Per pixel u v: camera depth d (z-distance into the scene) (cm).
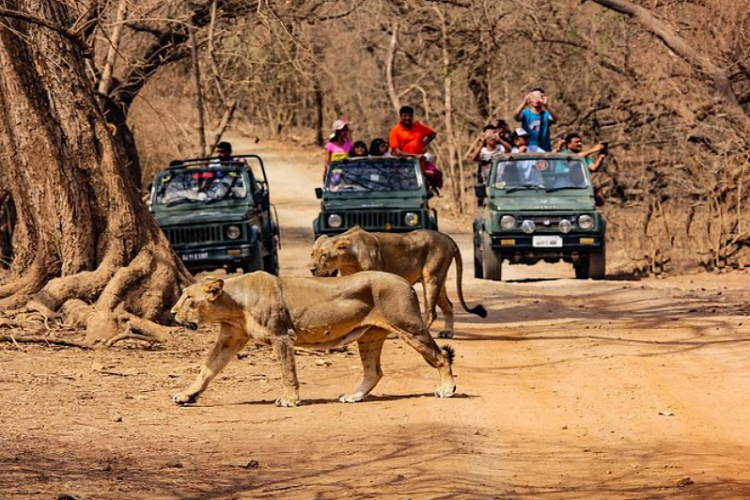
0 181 2392
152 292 1602
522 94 3888
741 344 1441
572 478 818
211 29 2656
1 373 1255
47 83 1616
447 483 793
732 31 2867
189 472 834
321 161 6788
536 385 1220
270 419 1050
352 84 5353
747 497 757
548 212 2388
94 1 1638
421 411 1072
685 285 2459
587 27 3425
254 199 2364
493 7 3422
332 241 1443
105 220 1628
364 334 1131
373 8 3631
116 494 756
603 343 1484
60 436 949
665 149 3209
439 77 4700
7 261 2491
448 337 1577
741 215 2812
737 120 2817
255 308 1102
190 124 3962
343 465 860
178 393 1126
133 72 3016
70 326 1539
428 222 2277
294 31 2830
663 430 990
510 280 2664
